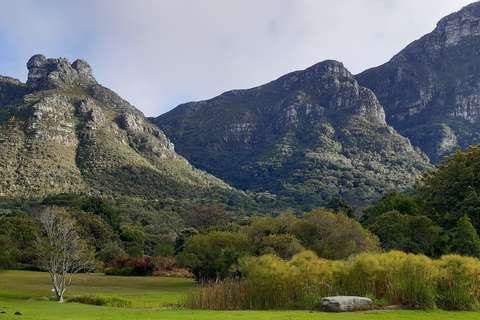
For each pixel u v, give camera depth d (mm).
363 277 15625
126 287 32156
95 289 29609
